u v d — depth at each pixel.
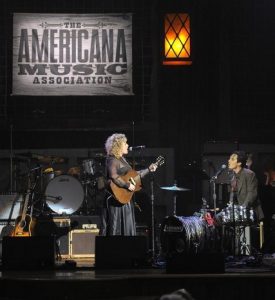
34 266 19.22
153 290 17.22
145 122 28.64
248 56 28.91
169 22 28.55
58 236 24.25
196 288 17.28
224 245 22.66
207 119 28.73
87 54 28.33
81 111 28.72
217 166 27.47
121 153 20.67
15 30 28.27
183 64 28.72
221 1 28.72
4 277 17.08
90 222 24.80
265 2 28.91
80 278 16.67
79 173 25.84
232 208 21.84
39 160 25.98
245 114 28.84
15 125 28.50
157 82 28.73
